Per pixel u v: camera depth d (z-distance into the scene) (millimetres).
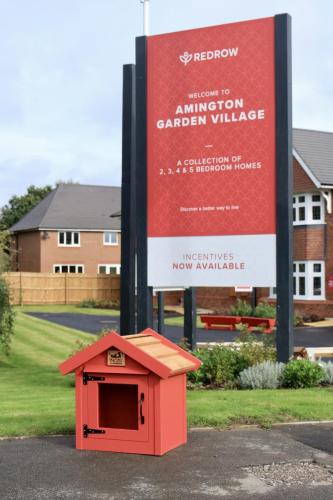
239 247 11828
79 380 6742
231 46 11852
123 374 6562
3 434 7320
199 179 12094
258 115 11688
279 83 11562
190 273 12172
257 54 11688
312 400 9141
